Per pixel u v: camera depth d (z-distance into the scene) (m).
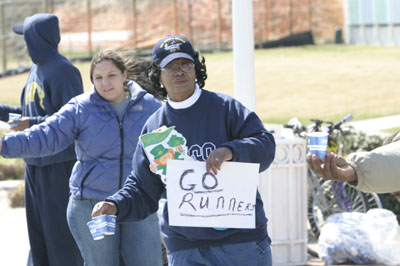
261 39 93.44
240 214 9.39
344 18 94.38
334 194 19.97
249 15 15.50
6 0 109.75
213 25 96.44
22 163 33.41
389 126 42.00
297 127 19.75
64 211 14.46
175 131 9.55
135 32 95.50
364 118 46.78
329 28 96.38
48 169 14.37
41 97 14.62
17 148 12.14
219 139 9.46
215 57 83.62
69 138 12.48
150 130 9.84
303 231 17.45
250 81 15.59
